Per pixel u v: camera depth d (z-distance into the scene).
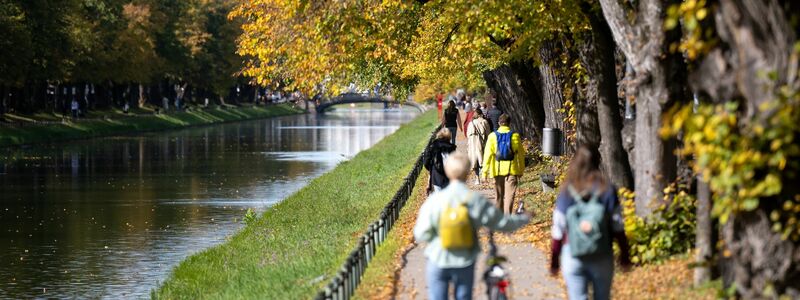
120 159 156.25
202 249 70.38
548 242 44.31
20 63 177.88
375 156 138.38
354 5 54.12
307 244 57.72
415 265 41.09
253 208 93.56
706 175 23.80
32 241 74.88
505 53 65.25
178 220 85.38
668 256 35.69
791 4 22.34
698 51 25.72
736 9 22.61
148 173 132.38
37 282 60.03
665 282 32.56
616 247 35.94
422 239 25.22
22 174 129.88
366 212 70.38
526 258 40.94
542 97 87.25
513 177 50.72
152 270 63.47
